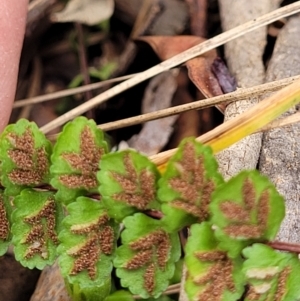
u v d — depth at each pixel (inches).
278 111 4.7
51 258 4.4
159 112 5.3
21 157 4.4
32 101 6.2
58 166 4.3
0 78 4.9
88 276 4.3
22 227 4.4
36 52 6.6
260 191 3.9
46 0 6.4
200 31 6.2
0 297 5.3
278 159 5.1
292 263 4.0
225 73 5.7
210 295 4.0
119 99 6.1
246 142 5.0
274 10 5.7
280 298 4.0
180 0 6.4
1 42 4.8
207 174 4.1
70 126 4.3
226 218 3.9
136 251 4.2
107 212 4.2
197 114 5.8
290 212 4.9
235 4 6.0
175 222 4.1
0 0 4.8
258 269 4.0
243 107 5.2
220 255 4.0
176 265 5.1
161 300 5.0
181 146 4.0
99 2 6.4
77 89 6.2
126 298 4.7
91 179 4.3
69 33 6.7
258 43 5.8
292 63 5.6
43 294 5.2
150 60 6.4
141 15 6.5
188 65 5.7
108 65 6.5
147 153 5.8
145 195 4.2
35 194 4.4
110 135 6.0
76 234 4.3
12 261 5.4
